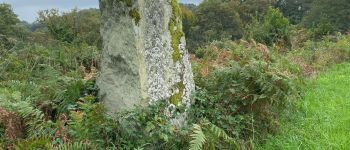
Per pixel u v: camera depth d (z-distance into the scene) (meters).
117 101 6.68
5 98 7.02
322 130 7.52
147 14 6.56
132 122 6.17
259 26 24.70
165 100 6.55
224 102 7.25
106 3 6.80
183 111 6.65
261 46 11.09
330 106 9.21
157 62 6.60
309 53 17.64
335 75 13.93
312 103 9.61
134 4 6.50
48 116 6.95
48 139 5.52
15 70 12.30
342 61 18.08
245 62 7.87
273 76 7.23
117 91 6.69
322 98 10.16
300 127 7.79
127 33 6.52
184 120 6.75
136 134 6.07
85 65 14.13
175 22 6.84
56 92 7.28
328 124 7.81
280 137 7.22
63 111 6.94
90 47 14.93
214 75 7.79
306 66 14.10
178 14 6.90
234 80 7.48
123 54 6.59
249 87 7.38
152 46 6.58
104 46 6.91
